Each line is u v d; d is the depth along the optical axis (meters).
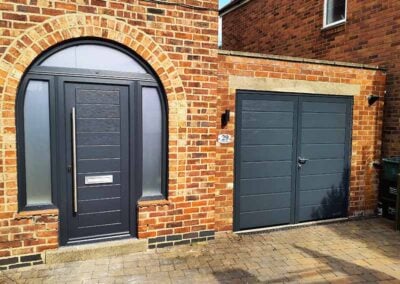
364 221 5.23
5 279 3.30
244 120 4.58
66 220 3.75
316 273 3.52
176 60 3.93
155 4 3.78
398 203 4.78
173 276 3.41
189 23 3.95
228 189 4.56
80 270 3.50
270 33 8.27
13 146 3.38
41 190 3.64
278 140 4.81
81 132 3.73
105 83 3.76
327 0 6.57
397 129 5.30
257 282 3.32
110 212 3.93
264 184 4.79
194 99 4.05
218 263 3.71
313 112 4.98
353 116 5.24
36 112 3.57
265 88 4.61
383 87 5.38
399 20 5.16
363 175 5.41
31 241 3.55
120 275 3.41
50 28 3.42
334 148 5.18
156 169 4.09
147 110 3.99
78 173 3.76
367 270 3.60
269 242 4.34
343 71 5.08
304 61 4.79
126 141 3.92
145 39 3.78
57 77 3.58
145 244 3.98
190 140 4.07
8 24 3.28
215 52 4.10
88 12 3.53
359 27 5.86
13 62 3.32
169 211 4.07
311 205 5.12
